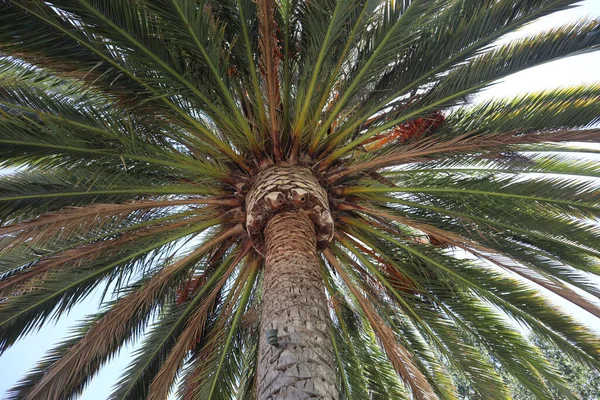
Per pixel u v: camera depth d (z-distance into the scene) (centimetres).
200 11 495
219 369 698
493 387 663
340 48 585
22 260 627
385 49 571
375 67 586
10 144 502
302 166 625
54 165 550
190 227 660
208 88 563
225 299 723
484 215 650
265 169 618
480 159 614
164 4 477
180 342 661
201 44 512
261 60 584
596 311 537
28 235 534
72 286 633
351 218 659
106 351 693
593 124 557
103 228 627
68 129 533
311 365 393
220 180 642
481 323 687
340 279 754
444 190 642
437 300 705
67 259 591
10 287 579
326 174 634
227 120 595
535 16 532
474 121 621
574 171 611
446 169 645
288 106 611
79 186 584
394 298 716
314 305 458
